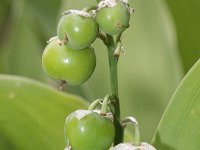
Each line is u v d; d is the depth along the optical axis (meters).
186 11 0.20
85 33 0.12
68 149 0.12
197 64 0.12
